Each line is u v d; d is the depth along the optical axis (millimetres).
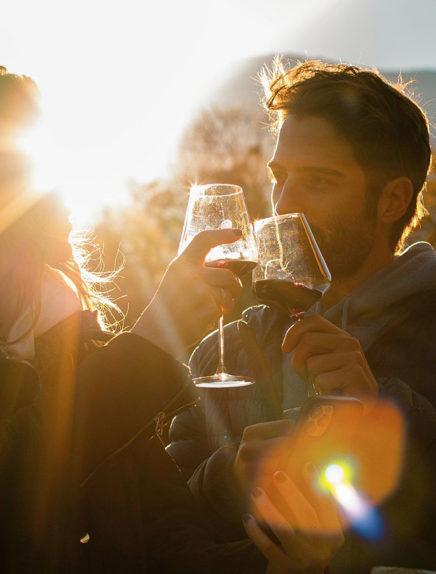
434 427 1573
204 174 9484
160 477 1488
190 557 1421
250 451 1276
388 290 1792
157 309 1225
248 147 9641
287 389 1853
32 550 1139
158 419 1222
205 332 1242
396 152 1866
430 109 2213
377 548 1563
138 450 1461
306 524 1169
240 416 1885
